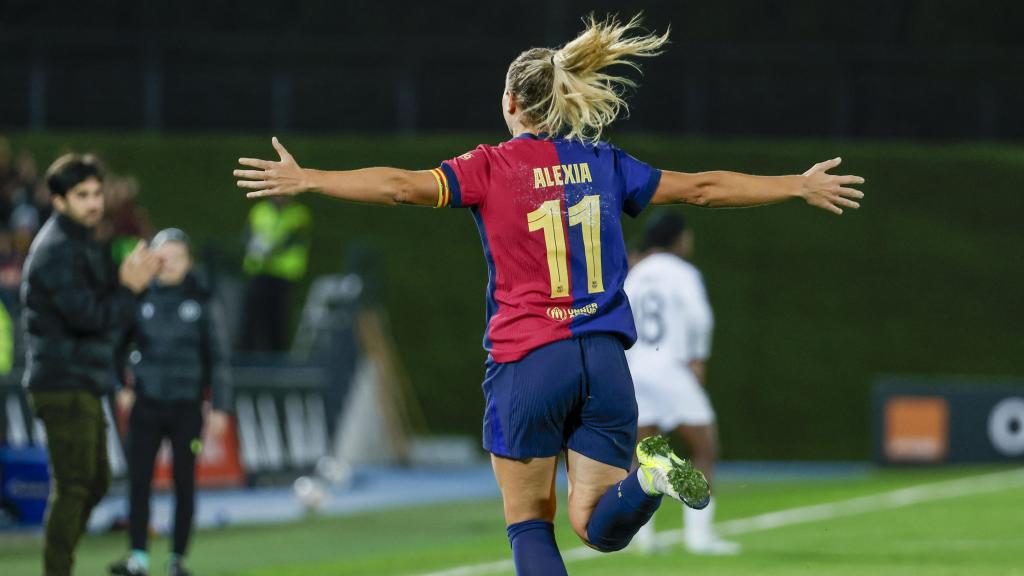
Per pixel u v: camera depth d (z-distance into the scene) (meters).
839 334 86.19
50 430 26.36
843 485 62.69
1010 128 94.44
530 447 17.59
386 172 17.38
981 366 86.31
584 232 17.81
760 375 84.50
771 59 93.31
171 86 91.00
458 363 83.75
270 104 91.25
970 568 33.09
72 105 90.00
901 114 94.06
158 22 94.25
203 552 40.38
